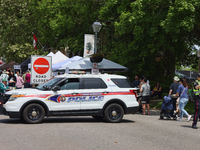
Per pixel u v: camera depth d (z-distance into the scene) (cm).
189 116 1321
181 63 3152
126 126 1089
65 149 694
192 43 2581
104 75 1220
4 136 848
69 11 3456
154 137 881
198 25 1877
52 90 1138
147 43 1877
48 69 1705
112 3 1853
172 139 862
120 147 730
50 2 3741
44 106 1126
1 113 1404
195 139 878
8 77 2089
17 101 1099
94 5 3325
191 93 1756
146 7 1692
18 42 4153
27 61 2730
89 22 3409
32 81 1677
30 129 975
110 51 2703
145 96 1603
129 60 2203
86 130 970
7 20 4012
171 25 1550
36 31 4275
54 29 3472
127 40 2556
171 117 1457
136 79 1925
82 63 1936
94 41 2008
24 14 4112
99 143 771
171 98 1386
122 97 1208
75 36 3469
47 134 886
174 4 1566
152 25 1731
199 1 1541
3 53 4122
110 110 1190
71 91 1152
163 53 2595
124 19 1695
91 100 1170
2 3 4044
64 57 2369
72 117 1419
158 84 2477
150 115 1580
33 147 710
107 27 2709
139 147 738
